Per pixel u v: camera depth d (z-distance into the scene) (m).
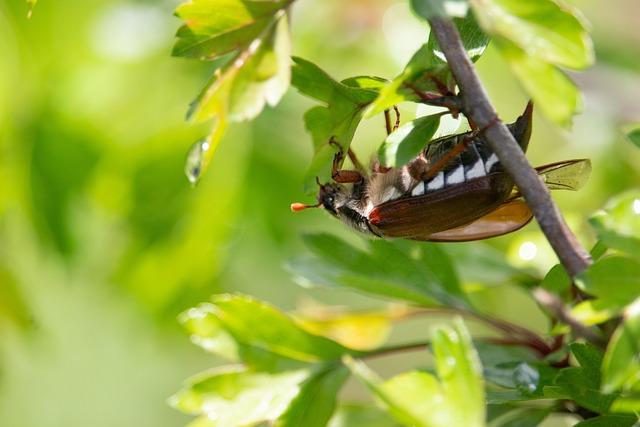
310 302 0.64
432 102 0.52
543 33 0.51
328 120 0.53
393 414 0.52
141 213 0.64
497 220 0.54
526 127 0.52
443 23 0.51
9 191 0.64
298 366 0.55
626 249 0.51
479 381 0.51
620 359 0.50
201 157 0.53
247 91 0.52
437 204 0.54
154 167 0.64
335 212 0.56
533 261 0.57
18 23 0.64
